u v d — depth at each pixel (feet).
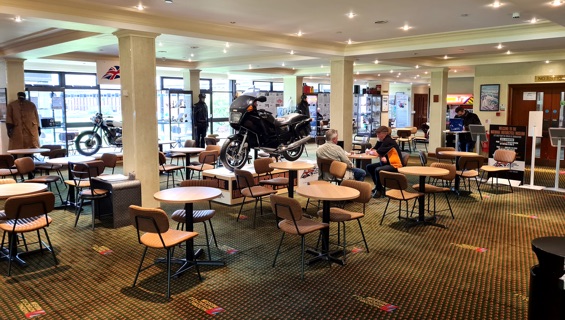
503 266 15.85
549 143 40.75
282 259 16.53
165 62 45.24
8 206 14.08
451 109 65.72
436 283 14.40
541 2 17.03
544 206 24.82
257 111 27.78
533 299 9.12
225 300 13.19
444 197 27.14
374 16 23.00
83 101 47.50
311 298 13.32
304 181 28.71
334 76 36.14
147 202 23.39
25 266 15.83
